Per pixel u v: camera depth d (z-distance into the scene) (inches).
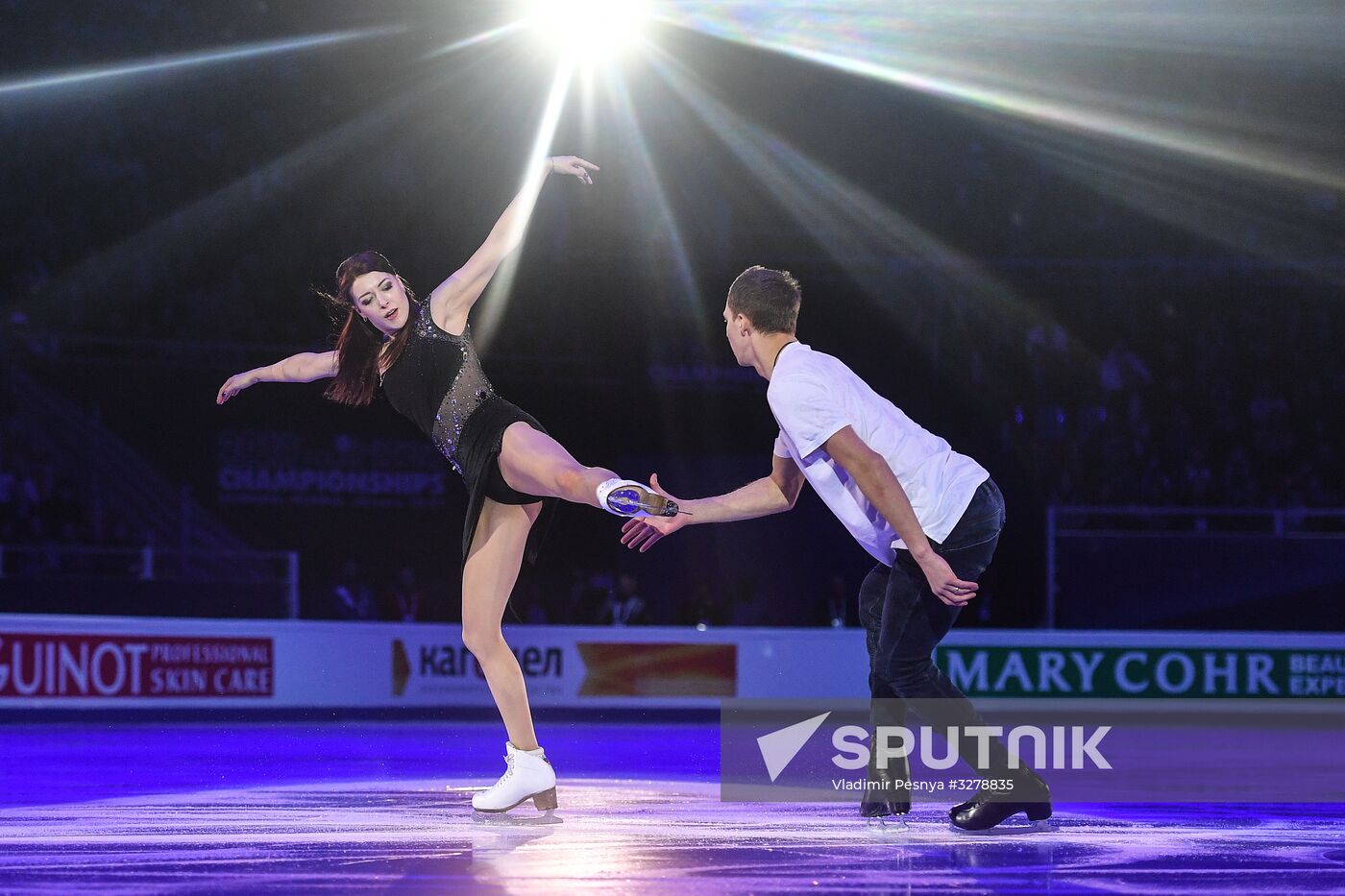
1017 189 1758.1
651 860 316.8
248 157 1632.6
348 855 324.5
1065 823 380.2
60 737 848.9
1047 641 1100.5
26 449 1316.4
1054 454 1536.7
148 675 1055.0
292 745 759.7
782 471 388.8
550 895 274.2
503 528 401.7
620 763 613.6
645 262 1593.3
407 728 965.8
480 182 1695.4
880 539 367.6
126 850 332.5
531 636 1150.3
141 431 1362.0
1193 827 375.2
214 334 1558.8
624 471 1576.0
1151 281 1631.4
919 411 1615.4
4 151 1549.0
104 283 1541.6
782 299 380.2
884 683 391.2
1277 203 1724.9
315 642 1123.9
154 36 1628.9
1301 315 1628.9
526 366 1528.1
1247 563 1234.0
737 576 1646.2
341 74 1675.7
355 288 396.8
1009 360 1610.5
